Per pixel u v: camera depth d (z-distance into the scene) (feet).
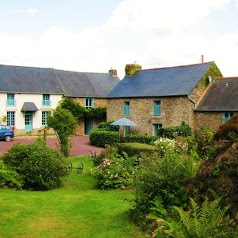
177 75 110.83
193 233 17.75
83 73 160.15
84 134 144.77
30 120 135.13
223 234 18.08
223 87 100.27
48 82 141.59
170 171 26.37
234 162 22.63
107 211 30.19
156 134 108.17
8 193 39.14
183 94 98.48
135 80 122.83
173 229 19.74
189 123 98.32
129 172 46.88
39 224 26.35
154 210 24.81
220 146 25.04
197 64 109.29
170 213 24.00
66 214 29.22
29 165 45.27
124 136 104.88
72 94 143.54
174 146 52.70
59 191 43.39
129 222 26.27
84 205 32.68
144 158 34.47
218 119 94.48
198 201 23.54
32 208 31.22
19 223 26.53
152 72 121.49
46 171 45.14
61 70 153.89
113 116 121.08
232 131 25.62
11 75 135.03
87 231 24.52
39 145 49.03
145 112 110.42
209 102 98.12
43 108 136.56
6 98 128.67
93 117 146.10
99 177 46.60
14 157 46.93
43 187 45.06
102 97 150.82
